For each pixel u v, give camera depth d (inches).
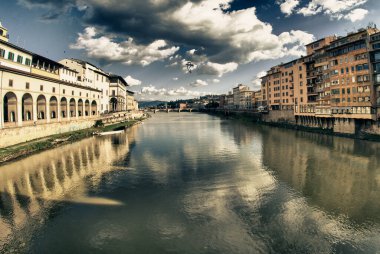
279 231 800.3
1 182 1231.5
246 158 1753.2
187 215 908.0
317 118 3186.5
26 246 732.7
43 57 2488.9
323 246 725.9
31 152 1804.9
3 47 1919.3
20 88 1877.5
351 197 1051.9
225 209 952.3
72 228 824.3
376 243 739.4
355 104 2501.2
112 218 890.1
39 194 1093.1
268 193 1101.7
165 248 721.6
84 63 3683.6
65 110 2743.6
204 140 2605.8
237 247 722.2
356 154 1793.8
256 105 7214.6
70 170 1445.6
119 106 5103.3
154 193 1111.0
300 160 1670.8
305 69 3486.7
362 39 2412.6
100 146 2203.5
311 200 1026.1
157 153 1936.5
